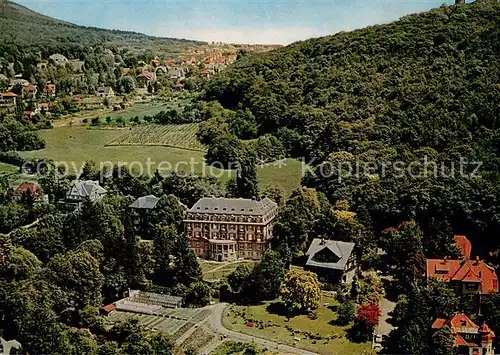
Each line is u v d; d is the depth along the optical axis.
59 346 141.62
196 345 158.50
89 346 144.25
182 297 185.25
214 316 176.75
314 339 161.75
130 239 194.00
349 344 158.62
